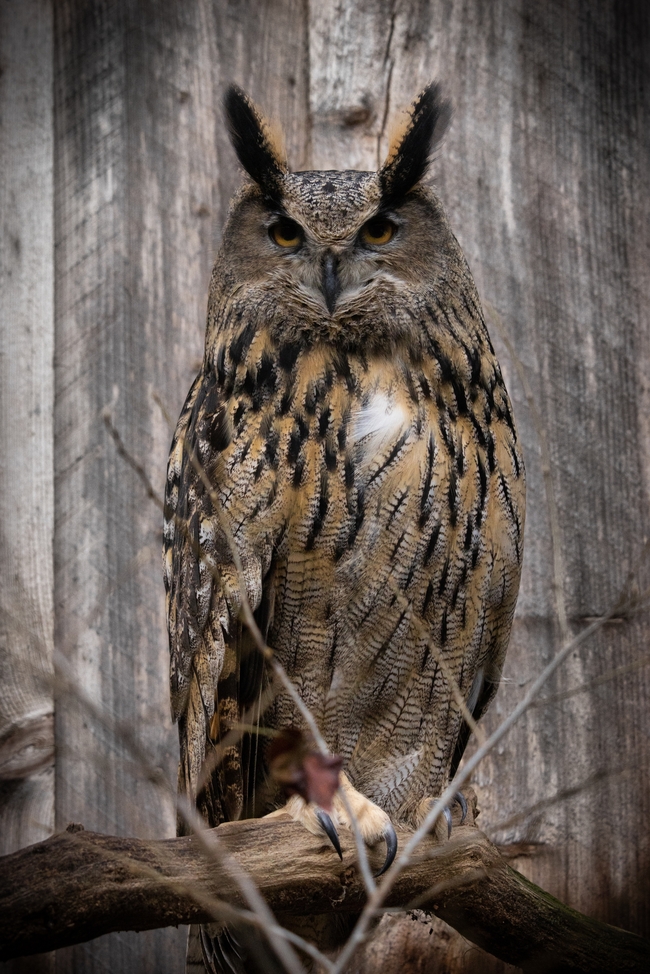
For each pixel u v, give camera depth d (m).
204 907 4.22
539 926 4.30
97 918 4.18
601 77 4.71
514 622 4.64
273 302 4.44
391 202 4.45
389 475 4.39
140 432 4.65
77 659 4.62
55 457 4.64
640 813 4.62
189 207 4.68
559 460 4.66
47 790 4.60
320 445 4.39
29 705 4.60
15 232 4.67
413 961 4.58
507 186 4.69
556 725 4.63
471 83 4.70
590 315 4.68
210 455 4.41
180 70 4.69
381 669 4.44
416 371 4.43
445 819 4.34
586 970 4.30
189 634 4.42
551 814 4.62
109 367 4.66
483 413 4.45
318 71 4.70
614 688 4.64
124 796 4.60
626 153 4.70
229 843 4.27
